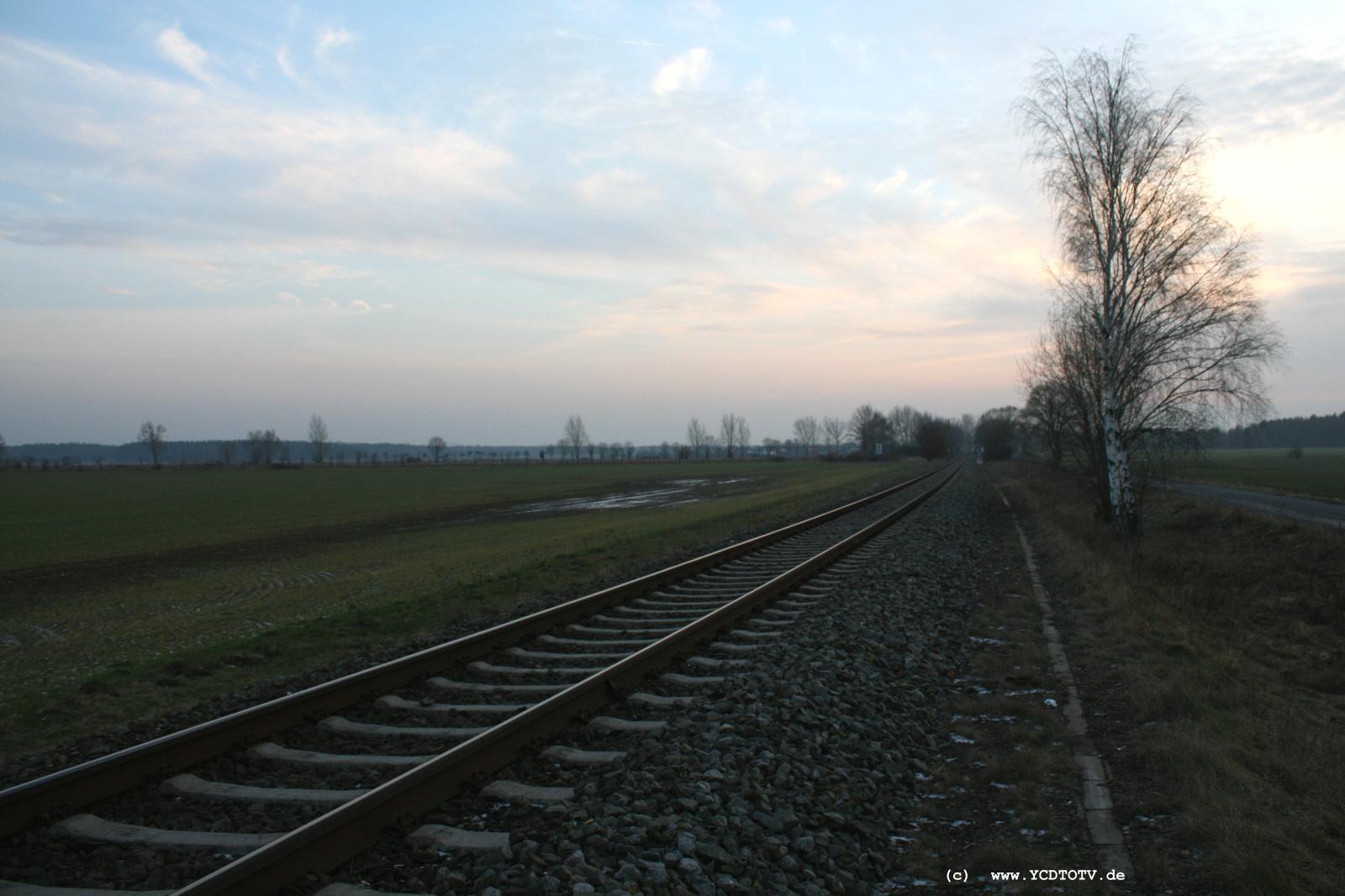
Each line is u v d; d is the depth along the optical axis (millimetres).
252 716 6363
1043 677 8844
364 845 4586
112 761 5348
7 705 8125
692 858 4395
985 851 4867
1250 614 15430
